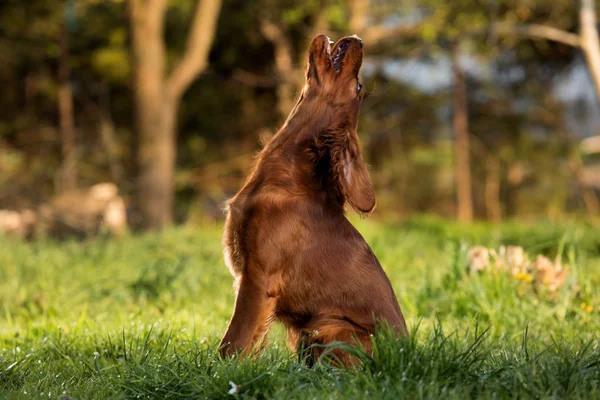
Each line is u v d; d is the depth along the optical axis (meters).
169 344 5.54
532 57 26.52
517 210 29.55
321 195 4.95
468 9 20.58
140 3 20.12
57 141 27.67
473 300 7.04
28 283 8.98
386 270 9.91
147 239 13.07
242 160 27.50
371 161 29.19
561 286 7.14
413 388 4.11
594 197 28.22
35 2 24.42
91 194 20.61
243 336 4.77
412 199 28.80
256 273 4.79
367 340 4.67
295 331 4.99
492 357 4.88
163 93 20.48
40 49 26.02
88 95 27.94
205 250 11.49
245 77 26.27
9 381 4.83
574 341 5.56
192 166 27.75
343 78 5.09
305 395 4.12
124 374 4.73
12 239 14.62
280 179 4.90
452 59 25.42
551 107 28.02
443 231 15.55
